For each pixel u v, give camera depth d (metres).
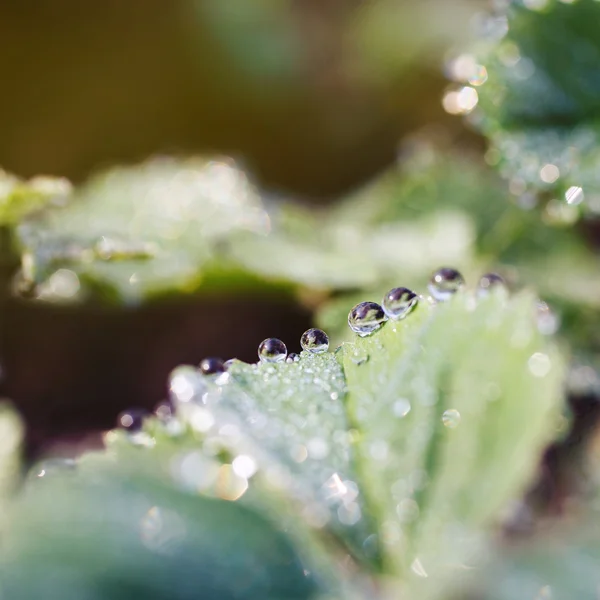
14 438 0.14
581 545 0.11
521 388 0.11
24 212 0.14
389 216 0.16
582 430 0.13
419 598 0.11
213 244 0.14
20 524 0.11
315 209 0.18
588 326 0.14
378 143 0.22
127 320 0.16
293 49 0.22
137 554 0.11
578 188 0.14
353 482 0.11
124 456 0.11
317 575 0.11
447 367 0.11
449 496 0.11
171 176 0.15
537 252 0.15
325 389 0.12
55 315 0.16
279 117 0.21
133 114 0.21
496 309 0.12
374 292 0.14
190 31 0.21
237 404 0.12
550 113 0.14
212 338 0.16
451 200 0.16
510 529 0.12
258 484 0.11
